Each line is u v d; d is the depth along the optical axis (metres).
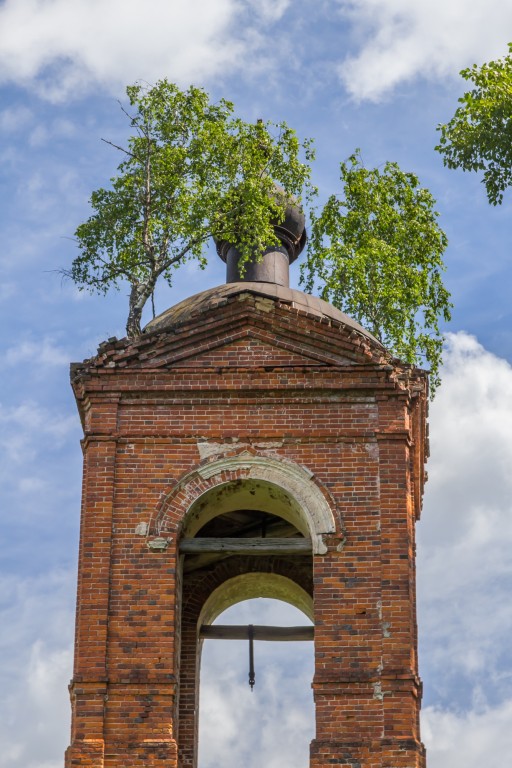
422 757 24.30
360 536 25.27
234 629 28.36
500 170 29.20
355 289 37.09
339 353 26.39
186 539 25.69
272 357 26.48
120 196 31.75
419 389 26.56
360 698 24.25
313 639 26.53
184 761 27.23
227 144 31.55
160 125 31.84
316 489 25.58
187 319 26.62
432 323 37.75
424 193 38.44
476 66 29.78
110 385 26.31
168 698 24.44
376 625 24.69
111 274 31.72
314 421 26.02
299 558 28.77
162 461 25.88
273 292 28.39
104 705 24.34
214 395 26.23
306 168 32.28
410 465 26.20
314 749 24.00
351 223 38.00
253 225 30.17
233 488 26.00
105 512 25.52
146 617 24.91
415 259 38.00
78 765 23.92
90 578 25.09
